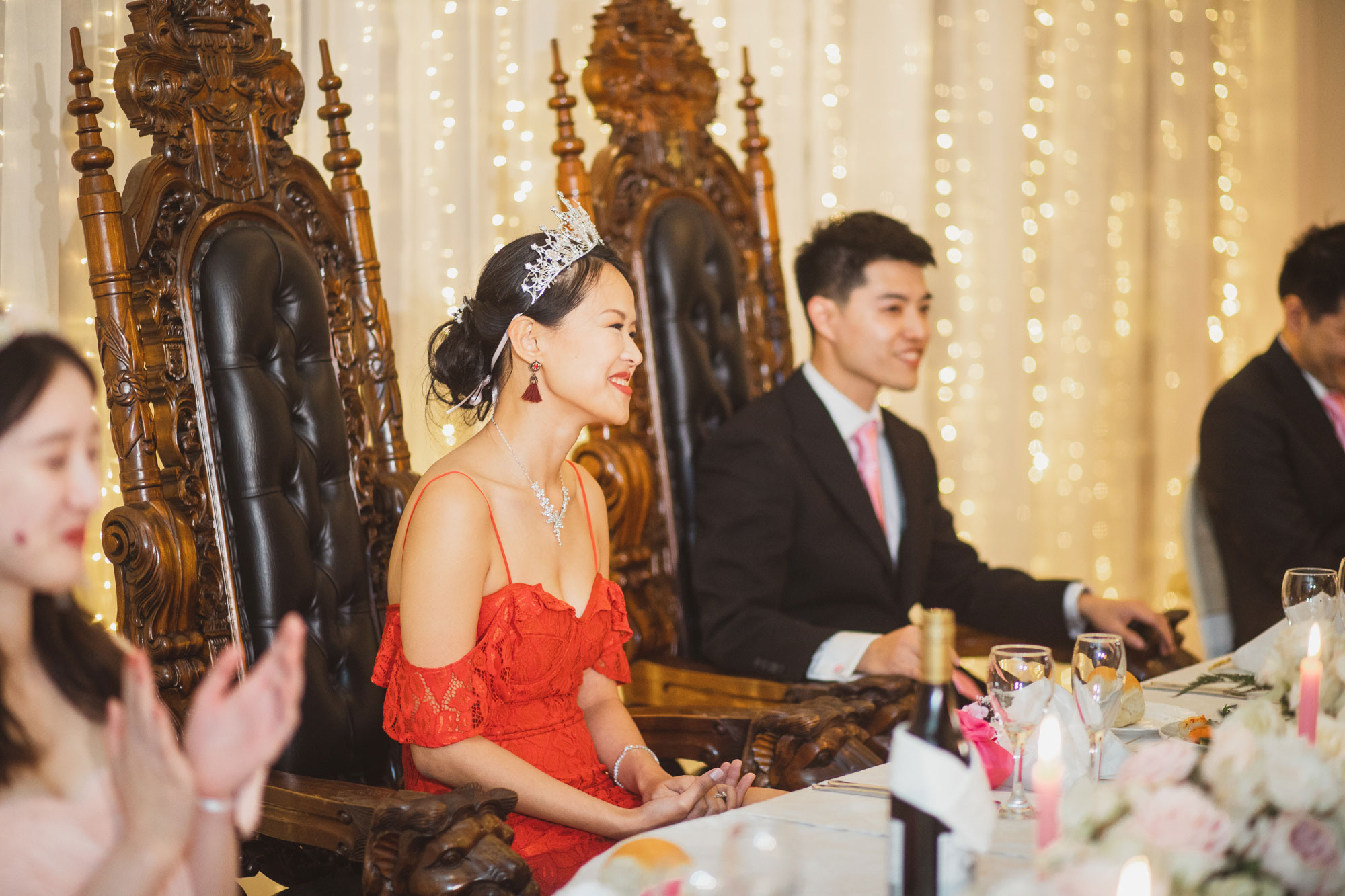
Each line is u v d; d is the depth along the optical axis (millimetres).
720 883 978
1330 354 3398
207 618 2059
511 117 3465
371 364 2420
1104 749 1636
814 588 2982
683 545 3008
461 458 2131
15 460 1139
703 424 3076
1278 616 3369
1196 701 2084
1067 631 2998
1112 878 978
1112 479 5449
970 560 3242
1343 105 6121
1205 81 5727
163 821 1041
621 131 2971
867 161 4480
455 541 2004
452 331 2227
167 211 2098
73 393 1168
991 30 4836
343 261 2404
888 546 2994
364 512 2373
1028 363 5082
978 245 4844
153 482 2010
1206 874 1026
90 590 2650
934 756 1090
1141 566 5629
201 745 1099
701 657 3000
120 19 2721
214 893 1118
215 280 2113
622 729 2256
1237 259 5988
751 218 3264
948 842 1092
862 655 2607
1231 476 3445
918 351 3078
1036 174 5066
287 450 2160
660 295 2986
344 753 2189
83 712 1294
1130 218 5465
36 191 2576
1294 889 1041
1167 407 5664
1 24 2523
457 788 1752
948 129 4734
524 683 2066
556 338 2119
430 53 3311
